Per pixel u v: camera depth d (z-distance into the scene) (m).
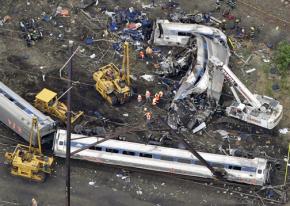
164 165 183.50
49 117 190.12
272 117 195.62
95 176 184.62
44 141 187.62
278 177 187.50
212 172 178.38
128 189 182.25
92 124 196.12
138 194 181.25
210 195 182.50
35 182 181.88
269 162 190.00
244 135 197.38
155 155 183.25
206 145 193.88
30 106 189.62
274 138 197.75
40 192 179.88
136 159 183.88
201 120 196.88
